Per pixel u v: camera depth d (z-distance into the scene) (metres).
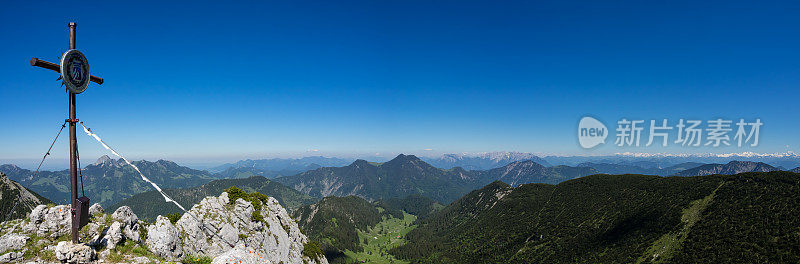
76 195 25.45
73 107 22.45
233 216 68.56
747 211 173.00
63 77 20.47
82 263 25.12
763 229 154.25
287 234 89.06
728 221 174.50
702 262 155.38
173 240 41.34
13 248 25.03
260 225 74.00
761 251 141.62
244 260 28.67
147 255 31.44
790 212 154.25
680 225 196.38
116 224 30.98
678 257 168.75
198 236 54.16
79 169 25.08
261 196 88.12
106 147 22.92
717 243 162.62
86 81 22.69
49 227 27.88
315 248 101.44
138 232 36.69
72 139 23.50
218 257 29.23
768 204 169.12
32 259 24.53
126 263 27.58
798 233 139.25
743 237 156.38
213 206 66.50
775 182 183.00
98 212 32.34
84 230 28.25
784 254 133.25
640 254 191.62
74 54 21.30
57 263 24.56
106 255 27.50
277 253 75.38
